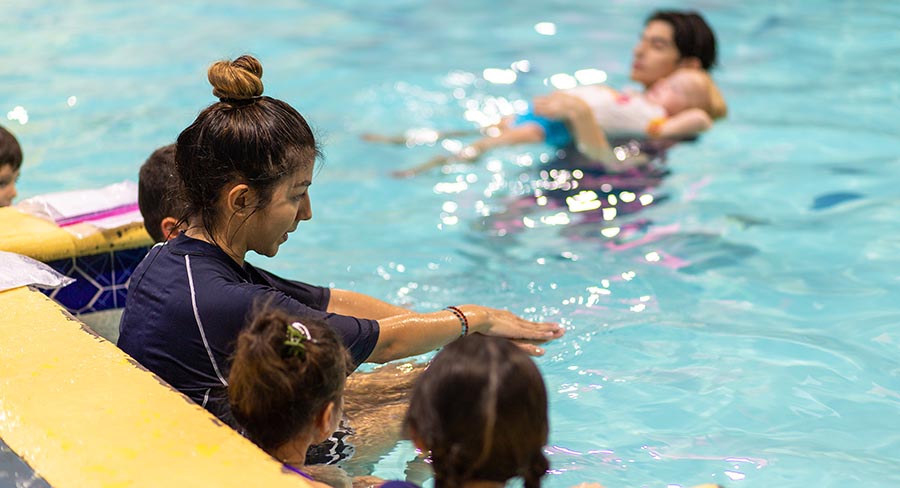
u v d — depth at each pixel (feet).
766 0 31.45
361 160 19.85
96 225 12.41
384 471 9.91
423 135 21.27
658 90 21.13
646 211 17.21
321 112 22.39
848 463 9.98
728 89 23.62
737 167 18.99
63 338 9.58
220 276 9.52
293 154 9.49
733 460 10.09
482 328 10.94
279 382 7.85
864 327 12.96
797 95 23.16
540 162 19.60
